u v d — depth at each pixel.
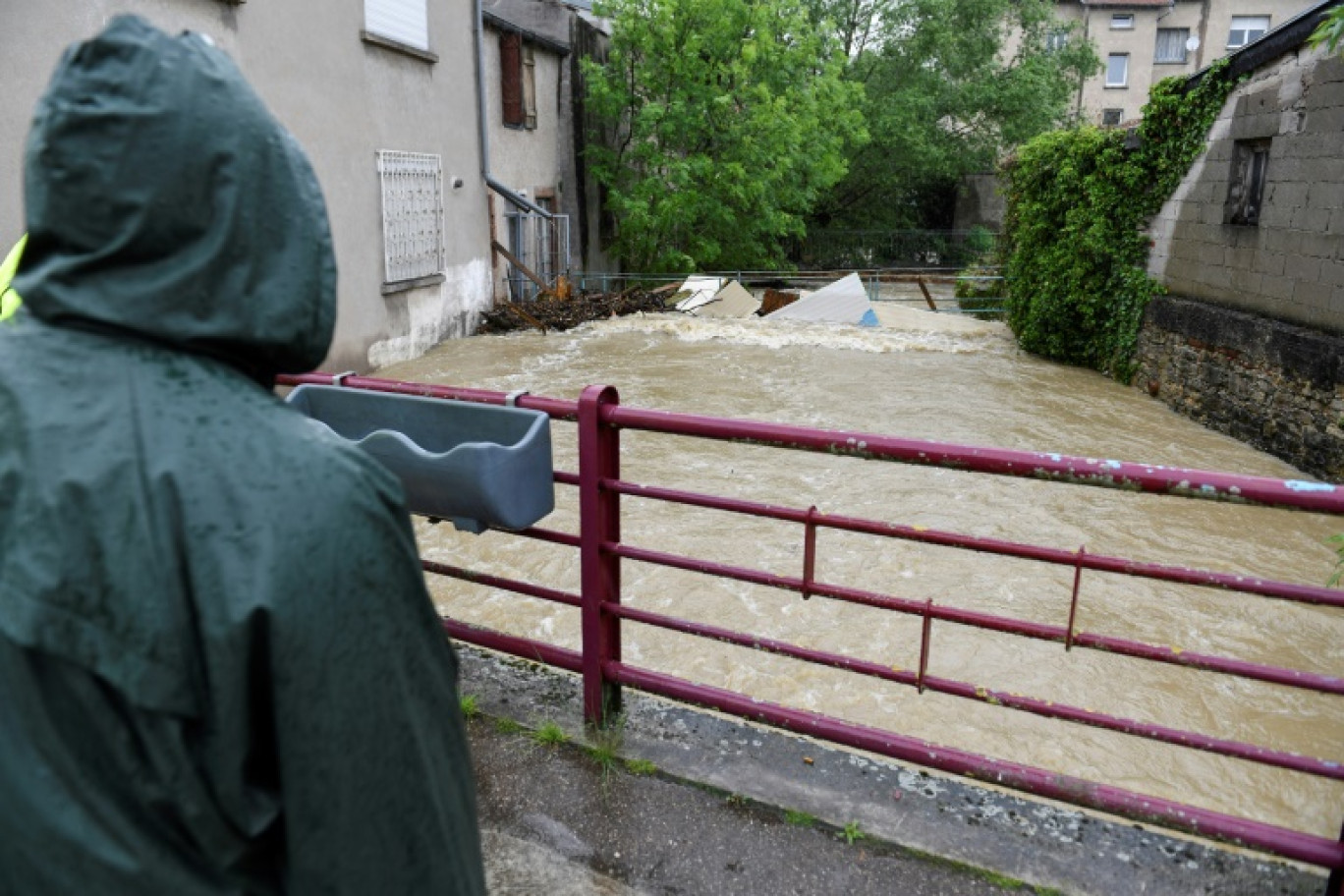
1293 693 5.15
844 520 2.34
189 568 0.76
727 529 7.20
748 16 20.72
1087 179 13.47
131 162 0.79
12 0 7.58
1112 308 13.42
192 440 0.80
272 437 0.83
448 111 14.74
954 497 8.03
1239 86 10.95
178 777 0.76
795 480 8.34
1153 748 4.61
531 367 13.28
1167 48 35.38
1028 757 4.50
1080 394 12.46
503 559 6.61
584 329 16.52
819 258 31.66
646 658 5.29
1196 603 6.16
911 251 32.00
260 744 0.80
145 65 0.81
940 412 11.24
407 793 0.87
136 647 0.75
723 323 16.97
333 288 0.91
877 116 29.22
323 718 0.79
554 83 19.66
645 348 14.88
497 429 2.68
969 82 30.05
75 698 0.75
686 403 11.34
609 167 21.55
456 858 0.93
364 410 2.88
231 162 0.82
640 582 6.26
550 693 2.97
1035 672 5.27
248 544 0.78
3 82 7.57
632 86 21.30
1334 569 6.80
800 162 22.67
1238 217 11.06
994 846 2.33
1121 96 35.25
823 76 23.06
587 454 2.58
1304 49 9.69
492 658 3.19
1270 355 9.77
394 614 0.86
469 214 15.64
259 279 0.84
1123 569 2.09
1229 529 7.52
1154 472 2.00
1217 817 2.12
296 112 10.95
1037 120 29.62
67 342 0.81
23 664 0.74
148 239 0.81
